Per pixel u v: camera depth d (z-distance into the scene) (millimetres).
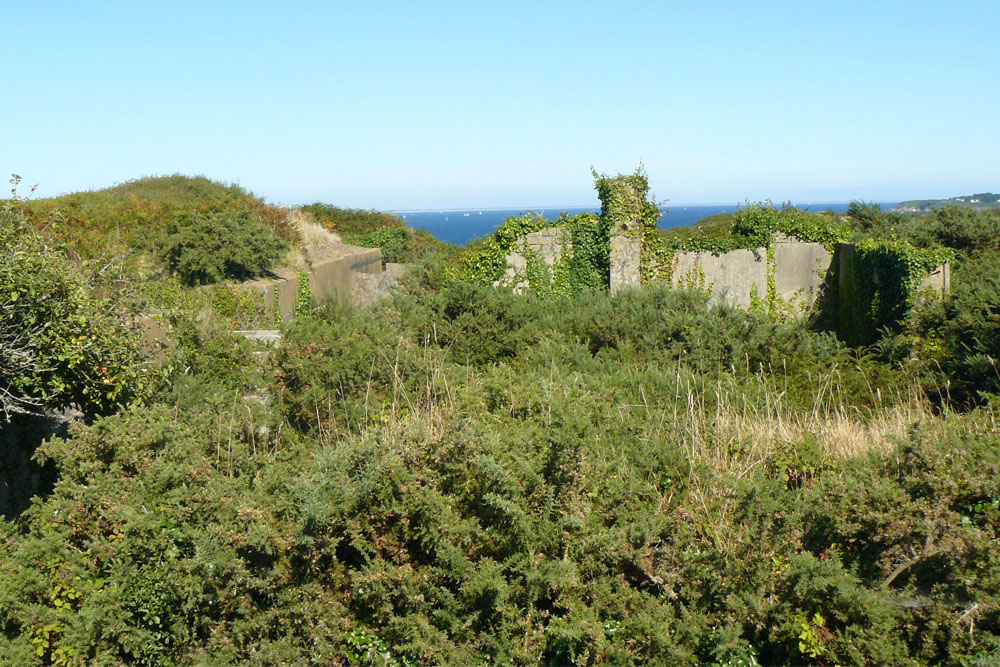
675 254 19156
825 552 4750
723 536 4887
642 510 5102
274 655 4516
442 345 11773
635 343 11719
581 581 4742
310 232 29672
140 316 9242
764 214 19562
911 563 4469
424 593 4707
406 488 4852
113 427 5902
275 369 8758
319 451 6734
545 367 9859
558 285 19062
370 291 24750
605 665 4293
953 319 11547
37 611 4797
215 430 6730
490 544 4836
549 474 5184
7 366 7352
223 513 5031
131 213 21141
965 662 4047
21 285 7352
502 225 19312
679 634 4461
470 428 5266
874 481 4875
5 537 6074
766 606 4402
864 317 17797
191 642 4758
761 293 19578
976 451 5086
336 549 5023
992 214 20172
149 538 4980
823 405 8906
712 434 6719
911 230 21203
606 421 6789
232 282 19297
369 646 4590
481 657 4516
